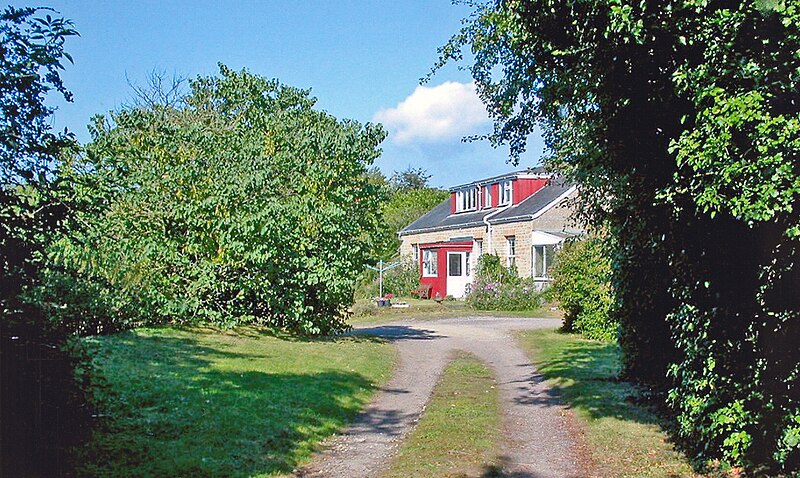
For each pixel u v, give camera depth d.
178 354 11.62
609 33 5.96
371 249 16.95
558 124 9.20
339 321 17.44
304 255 15.56
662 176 6.82
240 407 8.36
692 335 6.43
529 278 29.70
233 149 15.19
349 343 15.82
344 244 15.88
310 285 16.08
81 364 5.66
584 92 6.96
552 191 33.72
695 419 6.37
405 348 16.33
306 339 15.80
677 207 6.23
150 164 14.67
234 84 16.53
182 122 16.77
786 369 5.34
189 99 18.75
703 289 6.21
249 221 14.34
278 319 16.78
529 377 12.34
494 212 36.94
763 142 4.72
